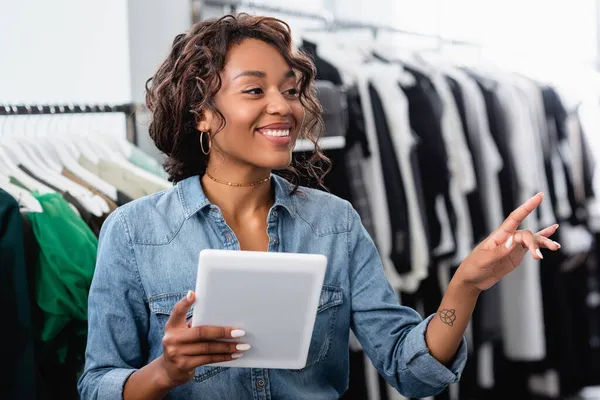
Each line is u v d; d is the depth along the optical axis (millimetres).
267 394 1560
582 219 3725
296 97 1582
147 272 1562
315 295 1335
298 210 1643
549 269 3570
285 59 1557
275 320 1351
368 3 4086
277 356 1406
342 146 2723
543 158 3537
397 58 3385
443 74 3322
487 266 1429
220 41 1539
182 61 1586
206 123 1612
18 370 1904
